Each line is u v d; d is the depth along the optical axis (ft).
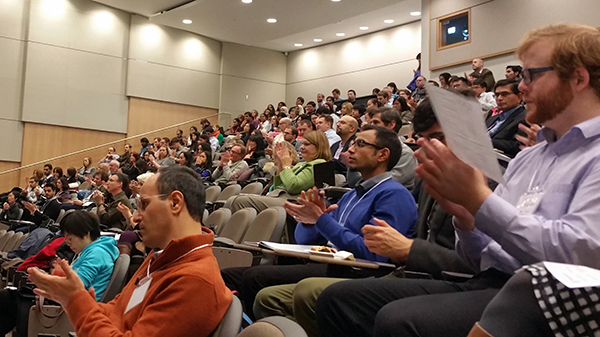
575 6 23.62
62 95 37.50
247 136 31.65
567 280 2.45
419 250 5.14
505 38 26.17
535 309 2.50
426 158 3.29
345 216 7.32
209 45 45.11
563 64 3.76
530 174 4.17
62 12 37.68
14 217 24.02
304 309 5.59
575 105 3.81
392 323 3.83
